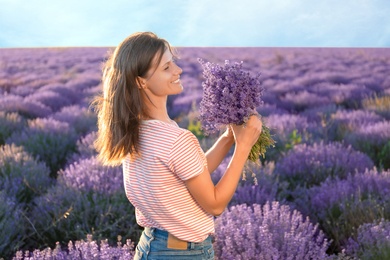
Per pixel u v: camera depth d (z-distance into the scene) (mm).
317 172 4977
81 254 3004
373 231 3096
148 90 1490
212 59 17719
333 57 17250
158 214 1469
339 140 6988
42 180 4820
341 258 2891
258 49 20328
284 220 3186
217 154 1715
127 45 1462
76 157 5945
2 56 18734
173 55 1545
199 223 1487
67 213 3506
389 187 4188
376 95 10352
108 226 3572
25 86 12859
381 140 6285
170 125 1423
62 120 8719
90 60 17844
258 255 2721
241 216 3246
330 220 3773
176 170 1392
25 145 6480
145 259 1536
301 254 2721
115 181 4199
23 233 3607
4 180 4535
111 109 1468
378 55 16906
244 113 1509
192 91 12070
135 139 1434
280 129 7043
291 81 13258
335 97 10375
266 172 4785
